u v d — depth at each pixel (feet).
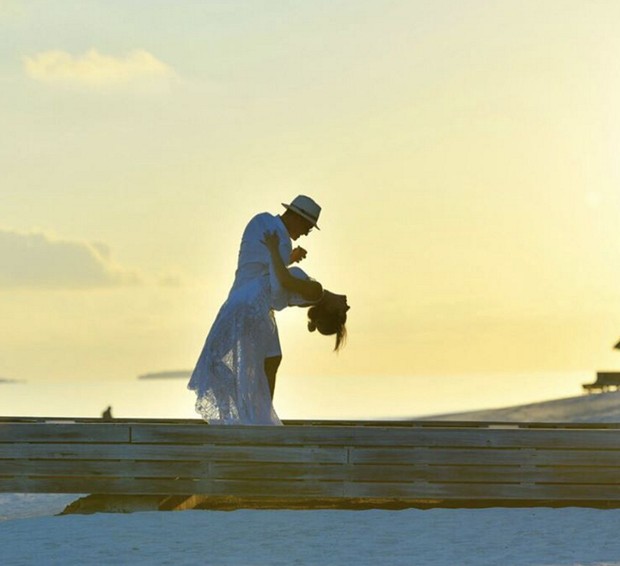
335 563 29.50
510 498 38.06
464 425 47.11
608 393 194.90
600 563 29.53
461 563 29.53
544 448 38.11
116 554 30.76
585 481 38.09
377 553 30.78
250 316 38.29
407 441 38.09
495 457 38.11
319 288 38.70
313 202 39.83
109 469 38.45
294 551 31.09
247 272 38.91
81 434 38.52
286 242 38.52
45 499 50.72
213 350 38.52
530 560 29.89
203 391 38.58
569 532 33.68
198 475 38.22
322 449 38.06
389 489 38.04
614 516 36.40
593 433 38.09
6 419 47.55
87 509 38.78
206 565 29.30
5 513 45.27
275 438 38.06
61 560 30.09
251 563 29.53
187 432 38.24
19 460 38.63
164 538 32.96
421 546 31.73
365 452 38.09
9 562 29.89
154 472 38.32
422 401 641.81
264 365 38.99
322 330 39.55
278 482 38.04
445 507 39.29
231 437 38.11
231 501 41.57
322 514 37.06
